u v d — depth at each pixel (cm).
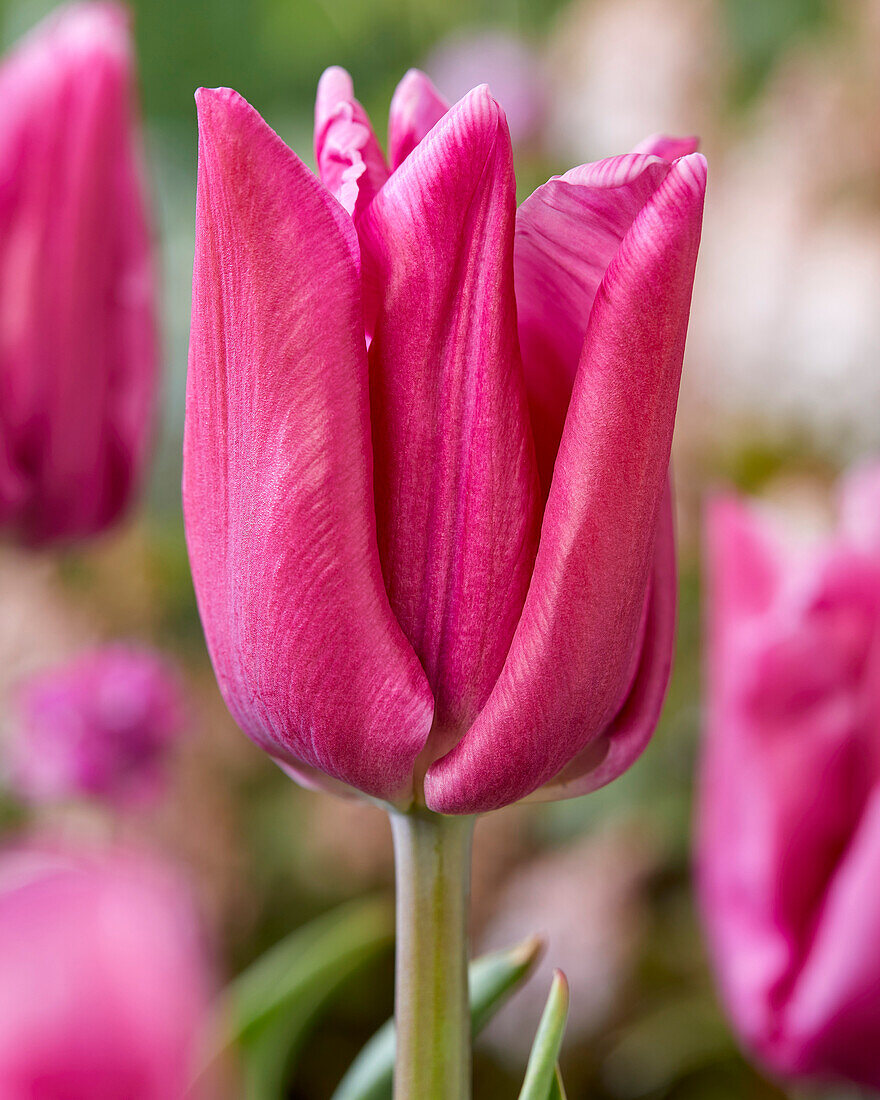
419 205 32
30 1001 26
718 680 45
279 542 32
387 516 32
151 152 146
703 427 101
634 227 31
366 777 33
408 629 33
